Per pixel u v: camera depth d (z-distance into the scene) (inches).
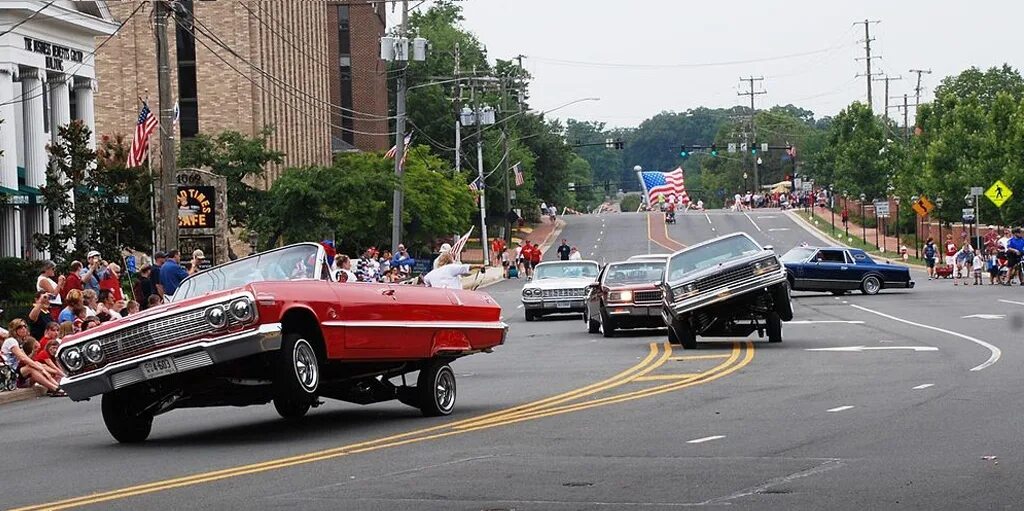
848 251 2011.6
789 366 905.5
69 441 639.1
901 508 396.5
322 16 3735.2
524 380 880.3
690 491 429.7
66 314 1069.8
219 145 2492.6
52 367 1003.3
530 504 413.1
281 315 569.6
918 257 3272.6
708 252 1104.8
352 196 2330.2
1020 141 2792.8
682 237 4276.6
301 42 3405.5
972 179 3142.2
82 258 1670.8
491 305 735.1
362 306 616.4
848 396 708.0
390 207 2748.5
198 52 2842.0
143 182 1819.6
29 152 2006.6
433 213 3068.4
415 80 5172.2
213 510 415.8
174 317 569.3
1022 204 2795.3
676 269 1097.4
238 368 592.7
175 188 1312.7
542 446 545.6
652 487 438.6
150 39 2810.0
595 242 4254.4
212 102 2847.0
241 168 2444.6
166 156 1307.8
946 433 554.6
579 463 495.2
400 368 676.7
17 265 1632.6
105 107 2792.8
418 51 2295.8
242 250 2869.1
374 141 4539.9
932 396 695.7
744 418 624.4
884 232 3929.6
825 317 1482.5
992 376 794.2
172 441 613.0
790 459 494.3
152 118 1774.1
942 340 1104.8
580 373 917.2
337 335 598.9
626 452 522.0
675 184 6245.1
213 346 560.1
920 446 520.1
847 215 4293.8
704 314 1086.4
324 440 586.9
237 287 581.3
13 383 996.6
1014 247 2121.1
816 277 1991.9
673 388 778.8
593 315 1402.6
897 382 776.9
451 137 4901.6
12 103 1919.3
